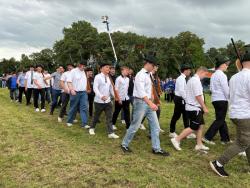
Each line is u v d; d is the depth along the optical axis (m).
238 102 6.39
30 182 5.97
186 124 9.73
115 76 11.97
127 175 6.33
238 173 6.83
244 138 6.34
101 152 7.77
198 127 8.09
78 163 6.90
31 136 9.04
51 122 11.48
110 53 69.94
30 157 7.19
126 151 7.85
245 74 6.35
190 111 8.02
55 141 8.60
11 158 7.10
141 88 7.46
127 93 10.47
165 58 68.31
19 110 14.29
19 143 8.26
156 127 7.85
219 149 8.54
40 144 8.27
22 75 17.86
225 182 6.33
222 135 9.14
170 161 7.35
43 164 6.83
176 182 6.14
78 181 6.04
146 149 8.27
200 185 6.09
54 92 13.35
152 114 7.82
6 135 9.02
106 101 9.34
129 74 10.70
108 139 9.16
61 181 6.02
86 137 9.23
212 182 6.25
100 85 9.36
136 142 8.98
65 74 11.62
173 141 8.27
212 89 8.71
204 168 7.01
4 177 6.15
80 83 10.56
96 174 6.36
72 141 8.70
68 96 11.60
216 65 8.65
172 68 70.69
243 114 6.29
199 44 77.06
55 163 6.87
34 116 12.69
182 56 74.50
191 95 7.99
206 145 8.88
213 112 16.25
